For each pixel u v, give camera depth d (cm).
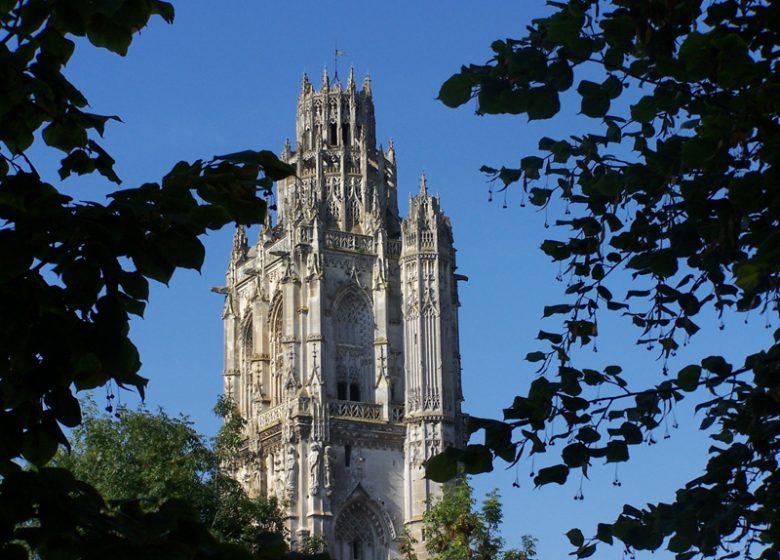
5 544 1641
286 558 1734
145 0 1991
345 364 15625
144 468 10569
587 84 2400
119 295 1814
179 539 1680
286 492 14825
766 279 2383
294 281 15512
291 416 15038
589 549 2500
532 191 2677
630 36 2345
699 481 2552
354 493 15050
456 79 2355
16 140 1981
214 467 11331
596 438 2422
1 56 1894
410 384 15550
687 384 2473
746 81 2238
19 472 1666
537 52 2311
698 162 2319
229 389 16288
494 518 12481
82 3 1958
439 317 15775
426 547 12525
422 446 15288
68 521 1642
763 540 2508
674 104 2416
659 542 2473
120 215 1784
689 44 2223
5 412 1762
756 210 2336
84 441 10731
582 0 2356
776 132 2311
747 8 2409
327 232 15850
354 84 16850
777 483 2517
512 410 2369
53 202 1767
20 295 1752
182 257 1814
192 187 1912
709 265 2531
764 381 2459
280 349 16000
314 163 16500
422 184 16238
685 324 2627
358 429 15238
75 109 1984
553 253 2689
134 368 1811
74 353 1764
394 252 16050
